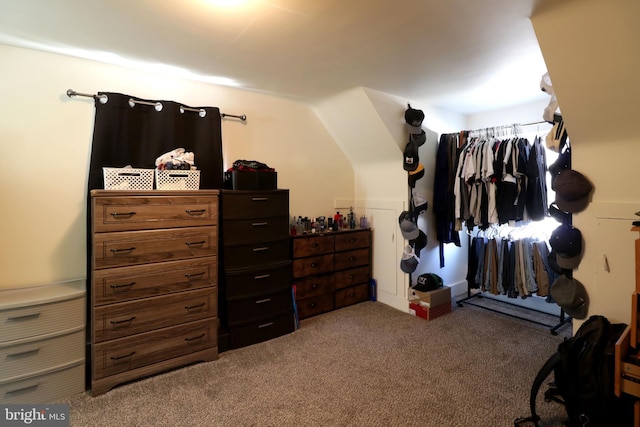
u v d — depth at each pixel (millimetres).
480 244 3307
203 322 2260
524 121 3389
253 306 2561
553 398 1729
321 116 3531
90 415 1718
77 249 2277
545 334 2715
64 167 2213
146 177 2148
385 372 2131
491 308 3350
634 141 1807
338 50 2090
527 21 1714
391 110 3084
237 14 1653
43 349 1806
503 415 1710
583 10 1501
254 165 2652
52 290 1995
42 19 1700
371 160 3590
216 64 2336
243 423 1660
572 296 2023
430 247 3514
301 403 1816
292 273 2990
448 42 1968
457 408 1768
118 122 2324
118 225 1948
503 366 2203
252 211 2564
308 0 1523
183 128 2604
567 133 2023
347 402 1823
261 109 3094
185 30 1826
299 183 3408
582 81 1737
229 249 2473
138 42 1979
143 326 2039
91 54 2166
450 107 3559
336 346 2506
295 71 2480
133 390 1941
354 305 3453
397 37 1908
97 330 1897
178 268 2154
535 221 2916
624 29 1468
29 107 2088
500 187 2922
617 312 1901
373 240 3641
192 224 2203
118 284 1953
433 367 2191
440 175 3447
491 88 2863
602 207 1937
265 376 2092
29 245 2113
